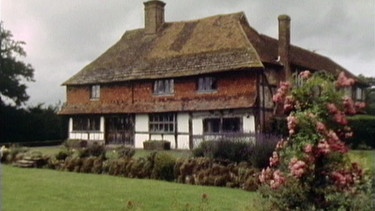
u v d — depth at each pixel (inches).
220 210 343.6
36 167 722.8
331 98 284.0
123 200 395.5
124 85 1185.4
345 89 304.7
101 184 506.6
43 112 1353.3
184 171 533.0
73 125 1290.6
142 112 1132.5
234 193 434.9
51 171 668.7
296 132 282.4
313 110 281.3
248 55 989.2
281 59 1023.6
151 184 507.8
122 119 1195.9
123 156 666.8
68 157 705.0
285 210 286.7
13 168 706.8
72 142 1170.6
